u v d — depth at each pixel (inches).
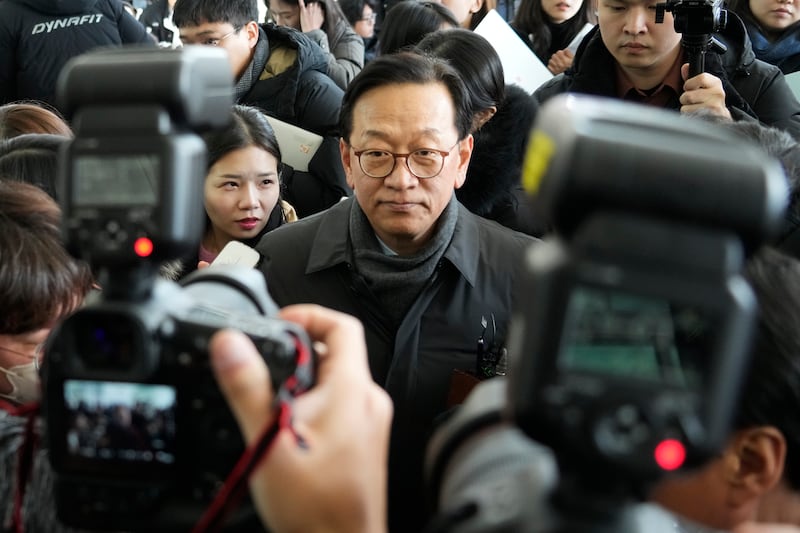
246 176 98.0
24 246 45.3
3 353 46.6
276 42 130.4
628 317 18.8
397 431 71.6
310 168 120.0
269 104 127.5
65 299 46.6
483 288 74.2
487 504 23.6
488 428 28.7
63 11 149.9
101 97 27.3
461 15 162.1
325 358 27.3
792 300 35.5
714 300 18.6
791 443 35.6
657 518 22.0
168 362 29.0
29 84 150.4
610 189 18.7
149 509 30.4
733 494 36.0
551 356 18.9
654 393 18.9
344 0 208.5
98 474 30.5
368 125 71.8
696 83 94.6
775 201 18.8
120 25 156.0
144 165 26.7
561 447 19.3
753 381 34.9
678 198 18.6
